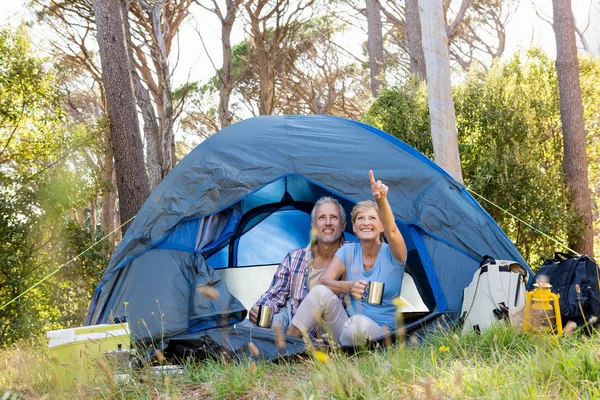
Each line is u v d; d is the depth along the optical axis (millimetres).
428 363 2906
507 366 2564
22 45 8914
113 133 9523
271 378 3035
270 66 15914
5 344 7008
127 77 9664
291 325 3678
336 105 19031
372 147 4707
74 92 17641
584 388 2244
